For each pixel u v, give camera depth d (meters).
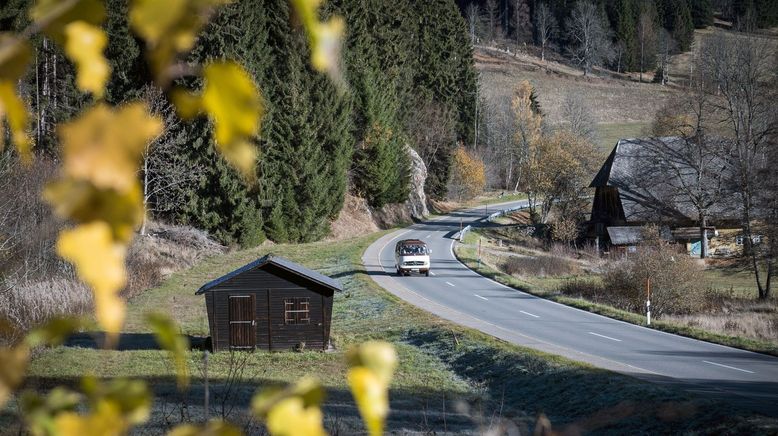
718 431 15.46
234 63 0.77
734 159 54.28
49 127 40.78
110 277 0.69
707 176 63.62
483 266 53.62
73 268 21.97
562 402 19.98
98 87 0.76
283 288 30.02
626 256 43.69
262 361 27.69
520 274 55.34
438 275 49.34
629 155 72.00
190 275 45.47
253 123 0.78
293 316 30.06
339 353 29.06
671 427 16.20
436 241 68.62
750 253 49.03
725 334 28.94
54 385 15.17
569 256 65.50
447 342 28.77
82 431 0.76
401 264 48.72
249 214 58.06
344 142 68.75
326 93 64.81
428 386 22.98
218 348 29.62
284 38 60.88
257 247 59.09
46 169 24.00
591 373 21.41
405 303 37.66
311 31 0.81
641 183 69.38
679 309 38.88
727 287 51.66
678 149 63.97
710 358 24.50
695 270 39.91
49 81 44.22
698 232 65.19
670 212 65.94
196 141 54.41
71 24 0.77
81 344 23.95
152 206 53.88
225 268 48.56
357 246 62.94
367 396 0.77
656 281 39.00
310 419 0.76
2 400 0.79
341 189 69.56
